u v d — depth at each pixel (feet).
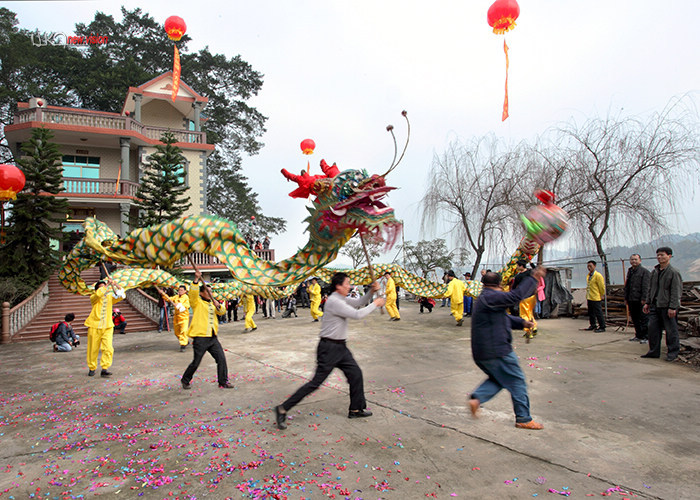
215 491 10.66
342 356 15.16
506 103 26.50
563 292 44.39
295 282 16.30
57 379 24.00
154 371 25.43
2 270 49.14
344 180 15.29
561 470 11.02
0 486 11.26
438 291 31.42
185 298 34.68
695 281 37.01
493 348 13.57
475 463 11.62
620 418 14.62
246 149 112.16
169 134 61.31
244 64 107.65
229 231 17.37
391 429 14.38
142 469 12.03
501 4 22.74
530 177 56.49
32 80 92.32
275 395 19.15
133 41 101.55
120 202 69.92
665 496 9.61
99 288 24.63
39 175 51.11
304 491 10.44
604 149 50.03
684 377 19.45
